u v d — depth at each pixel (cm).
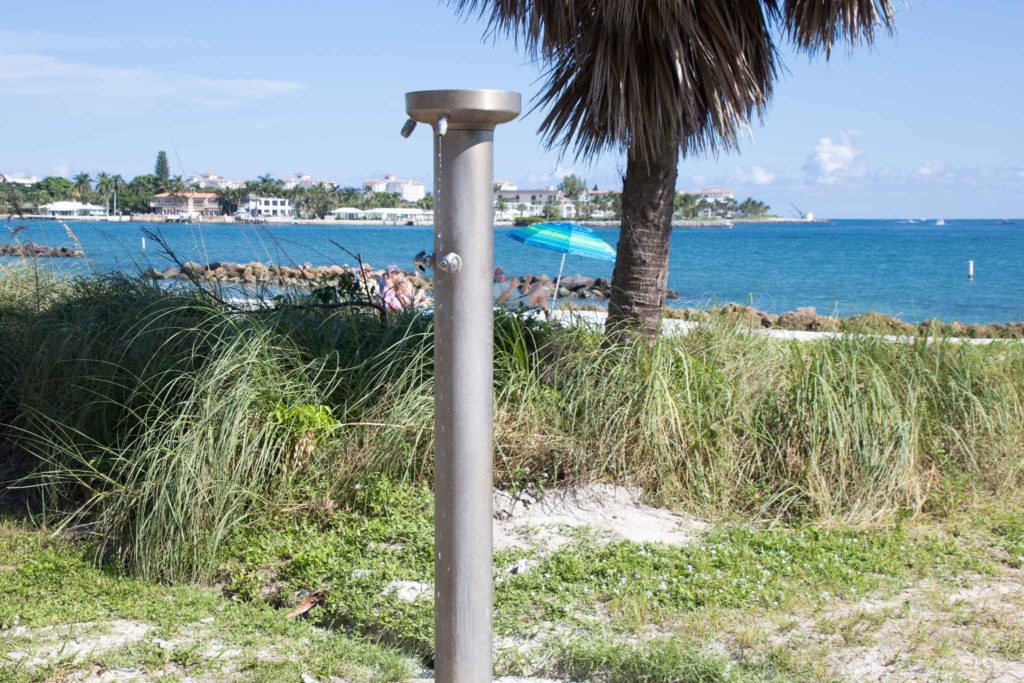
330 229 8956
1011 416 713
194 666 400
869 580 500
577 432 657
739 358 727
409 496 592
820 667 391
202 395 578
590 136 754
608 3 638
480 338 277
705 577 494
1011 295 3044
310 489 582
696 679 378
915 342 762
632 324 733
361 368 662
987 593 488
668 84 682
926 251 7056
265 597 495
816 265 4909
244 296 774
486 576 288
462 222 271
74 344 690
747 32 736
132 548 529
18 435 689
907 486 634
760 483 634
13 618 449
